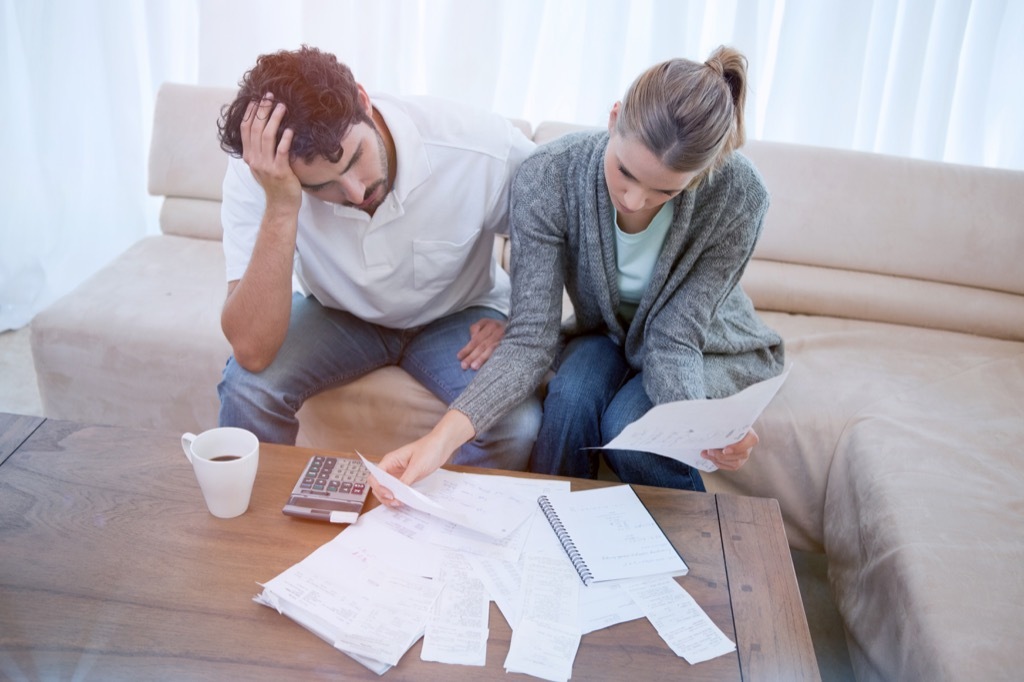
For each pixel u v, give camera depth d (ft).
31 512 3.64
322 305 5.66
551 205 4.92
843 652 5.38
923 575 4.15
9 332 8.47
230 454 3.79
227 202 5.10
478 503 3.88
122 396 6.00
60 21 8.11
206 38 8.07
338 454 4.17
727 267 4.92
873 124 7.98
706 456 4.26
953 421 5.49
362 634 3.12
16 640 3.04
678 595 3.45
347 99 4.24
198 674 2.96
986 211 6.61
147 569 3.39
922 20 7.49
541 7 7.82
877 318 6.80
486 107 8.18
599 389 5.26
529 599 3.37
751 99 7.91
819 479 5.59
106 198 8.88
